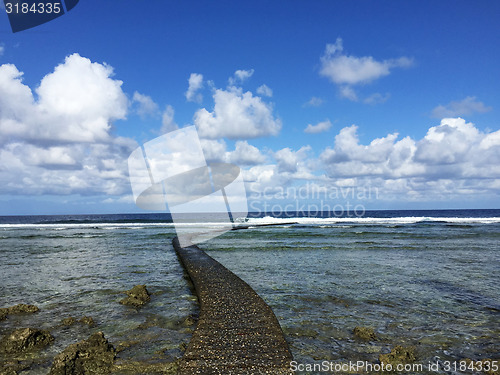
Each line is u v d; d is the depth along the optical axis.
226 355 3.96
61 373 3.84
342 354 4.62
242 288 7.28
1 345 4.70
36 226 42.66
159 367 4.14
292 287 8.54
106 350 4.45
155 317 6.30
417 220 50.12
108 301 7.39
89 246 18.92
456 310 6.66
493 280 9.39
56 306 7.00
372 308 6.80
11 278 9.90
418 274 10.20
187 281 9.48
